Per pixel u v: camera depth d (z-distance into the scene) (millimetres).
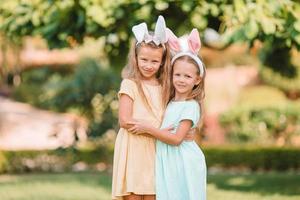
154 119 4402
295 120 17031
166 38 4406
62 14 8273
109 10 7816
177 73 4398
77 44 8922
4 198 9406
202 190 4426
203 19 7805
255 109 17312
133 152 4352
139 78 4445
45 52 26312
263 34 7562
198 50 4520
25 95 24016
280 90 21422
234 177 12555
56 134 14359
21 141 18438
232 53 25188
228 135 17594
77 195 9820
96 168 15500
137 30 4414
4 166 14484
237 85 22438
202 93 4520
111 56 9773
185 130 4379
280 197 9258
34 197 9531
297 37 7246
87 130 14578
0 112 20156
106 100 14398
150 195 4387
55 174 14070
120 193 4352
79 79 14305
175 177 4355
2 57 24516
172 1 7738
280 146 14969
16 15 8656
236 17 7527
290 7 7395
